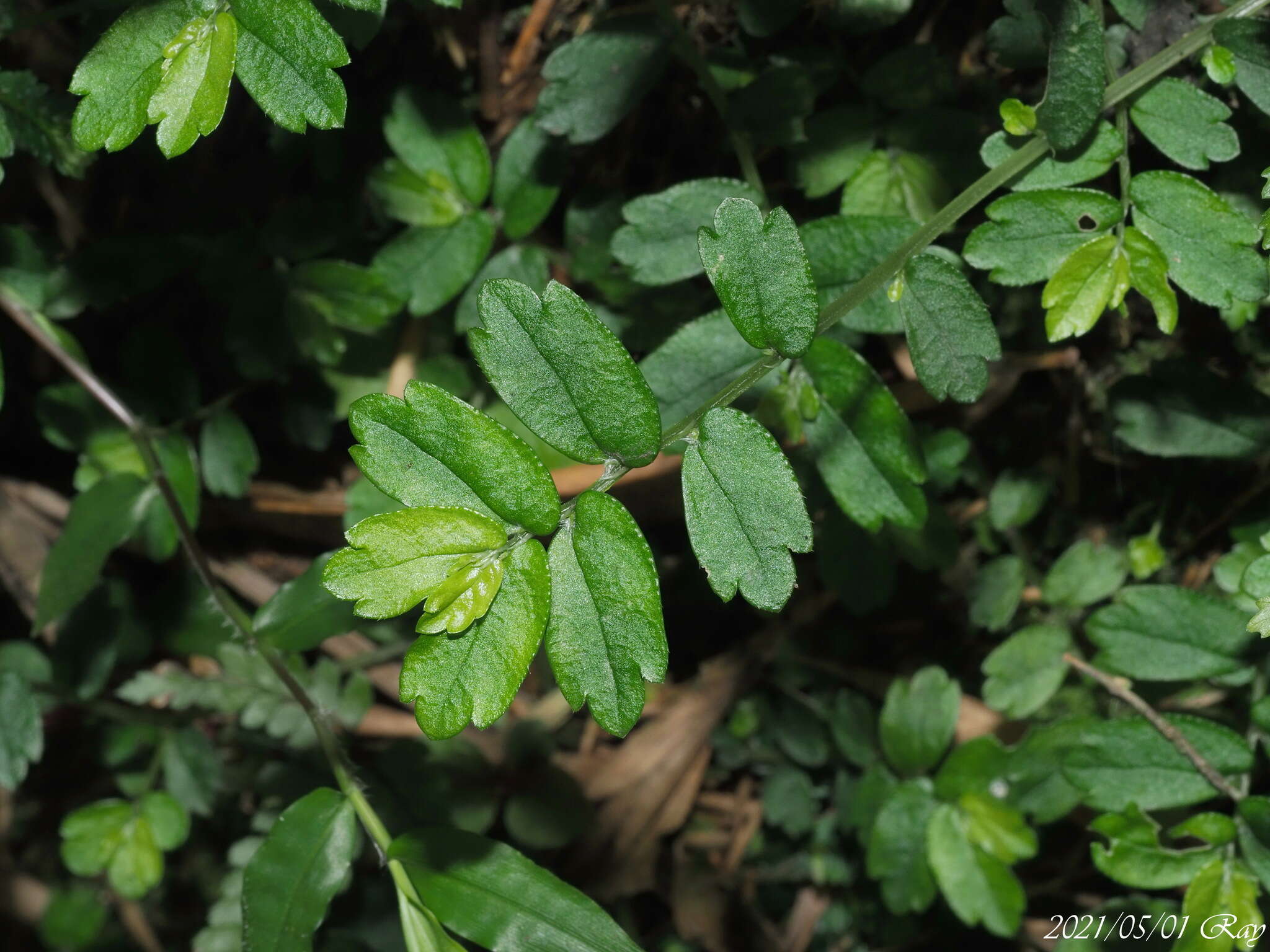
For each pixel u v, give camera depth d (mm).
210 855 397
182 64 242
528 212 298
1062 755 304
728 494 237
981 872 307
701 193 275
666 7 282
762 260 239
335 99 240
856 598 306
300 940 264
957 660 351
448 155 297
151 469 301
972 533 336
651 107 309
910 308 257
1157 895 331
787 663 358
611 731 234
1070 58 253
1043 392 320
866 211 289
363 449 234
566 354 236
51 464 374
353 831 271
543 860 358
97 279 307
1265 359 305
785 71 283
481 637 234
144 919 405
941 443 306
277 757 368
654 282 275
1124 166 258
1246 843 272
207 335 337
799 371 268
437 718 232
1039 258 257
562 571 235
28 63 310
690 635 366
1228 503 317
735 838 377
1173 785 277
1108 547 316
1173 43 271
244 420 345
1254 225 254
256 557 361
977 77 305
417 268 299
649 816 359
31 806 404
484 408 314
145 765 354
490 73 308
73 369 304
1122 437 297
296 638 286
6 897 403
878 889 368
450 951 260
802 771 369
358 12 262
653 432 237
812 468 296
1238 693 308
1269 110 258
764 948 371
